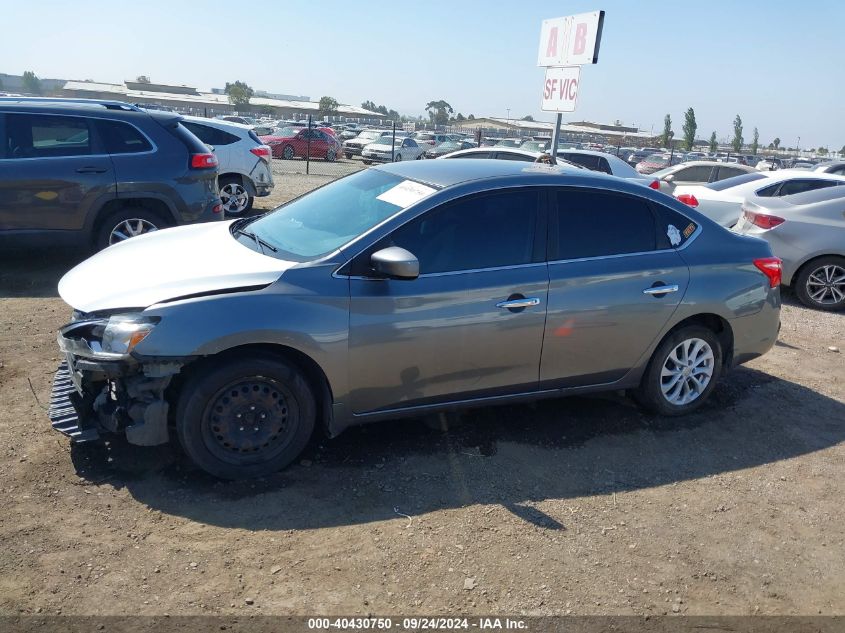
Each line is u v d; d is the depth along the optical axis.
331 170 25.36
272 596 2.93
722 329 4.97
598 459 4.28
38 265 7.89
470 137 51.59
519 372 4.27
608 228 4.48
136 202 7.75
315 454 4.08
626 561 3.32
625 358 4.57
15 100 7.37
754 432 4.83
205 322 3.50
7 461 3.76
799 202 8.79
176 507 3.50
